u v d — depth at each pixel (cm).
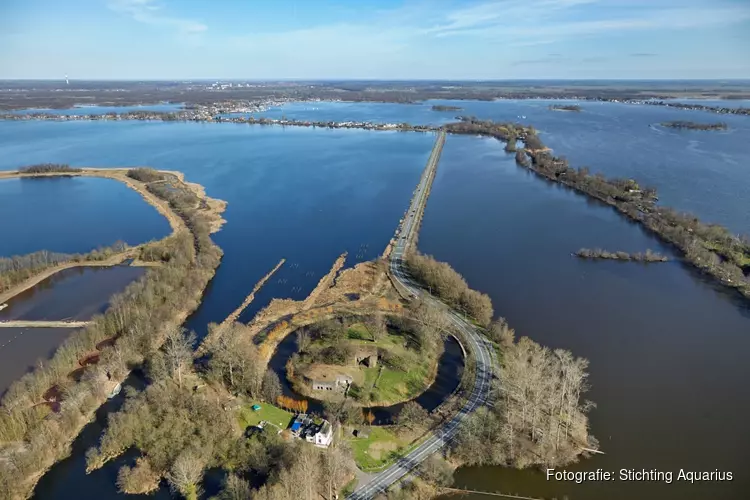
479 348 16000
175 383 13625
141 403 12538
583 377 14938
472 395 13662
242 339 15500
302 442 11419
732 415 13475
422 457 11644
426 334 15875
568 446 11944
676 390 14525
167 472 11025
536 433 11981
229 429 12019
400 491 10556
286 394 13862
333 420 12425
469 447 11688
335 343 15650
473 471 11444
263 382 13838
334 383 13825
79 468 11406
